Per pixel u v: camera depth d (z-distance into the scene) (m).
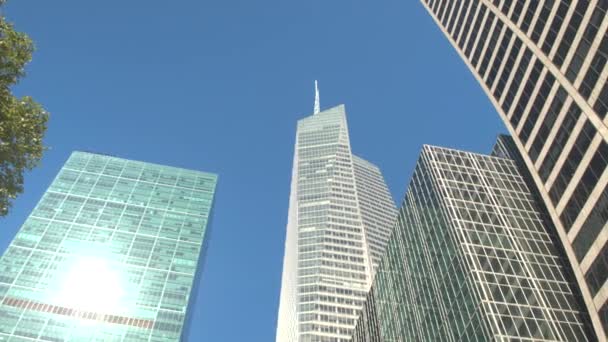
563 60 79.44
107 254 195.75
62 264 187.62
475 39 111.88
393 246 119.50
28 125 31.53
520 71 92.56
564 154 76.31
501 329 69.06
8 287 175.88
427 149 114.94
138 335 173.00
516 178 107.12
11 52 31.20
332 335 189.25
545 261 83.75
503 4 100.62
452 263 86.31
